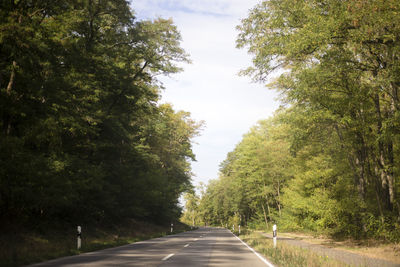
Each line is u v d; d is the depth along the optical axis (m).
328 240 23.34
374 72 16.14
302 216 33.41
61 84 16.33
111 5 24.03
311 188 28.08
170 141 49.97
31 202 14.99
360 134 19.73
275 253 12.42
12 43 13.15
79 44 19.36
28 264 9.94
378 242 17.92
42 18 16.80
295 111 20.42
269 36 16.81
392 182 18.02
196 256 12.56
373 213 19.17
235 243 20.56
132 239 23.02
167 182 43.94
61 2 17.73
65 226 20.39
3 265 9.24
